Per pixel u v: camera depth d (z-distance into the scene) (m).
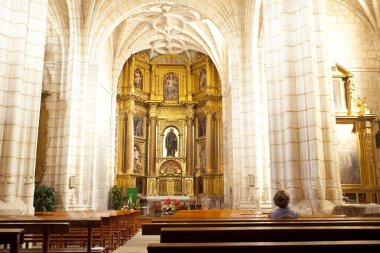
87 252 5.97
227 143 29.38
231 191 26.22
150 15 30.11
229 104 27.89
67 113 21.33
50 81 22.03
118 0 24.20
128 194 32.28
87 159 22.75
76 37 22.20
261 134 21.69
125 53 32.09
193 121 37.78
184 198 32.25
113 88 31.31
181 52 37.97
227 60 30.14
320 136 11.66
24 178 12.03
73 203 20.59
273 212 7.17
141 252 10.43
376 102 20.34
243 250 2.60
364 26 21.19
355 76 20.62
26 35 12.52
